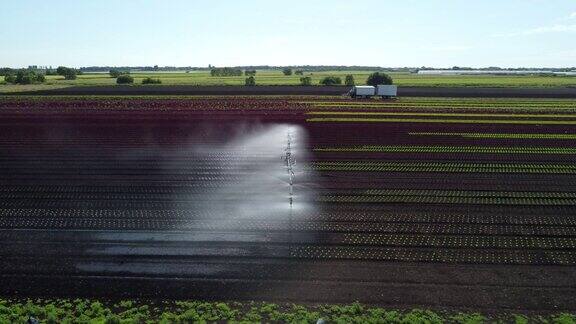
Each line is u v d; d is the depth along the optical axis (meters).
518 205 24.42
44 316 14.92
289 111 53.53
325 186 27.38
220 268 17.92
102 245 19.89
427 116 49.91
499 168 30.89
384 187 27.16
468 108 55.66
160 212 23.55
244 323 14.41
